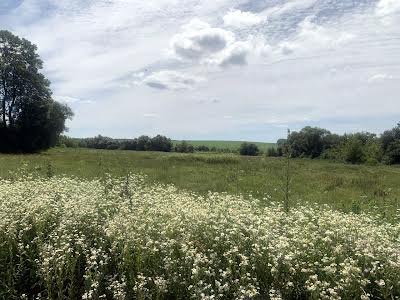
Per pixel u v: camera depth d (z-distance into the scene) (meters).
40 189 10.62
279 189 16.05
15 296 5.64
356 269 5.21
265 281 5.79
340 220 7.55
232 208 8.50
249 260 6.06
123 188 12.26
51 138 61.50
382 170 32.78
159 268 5.93
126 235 6.46
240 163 31.61
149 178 18.77
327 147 77.12
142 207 8.54
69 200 8.87
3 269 6.09
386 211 10.91
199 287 5.26
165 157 35.41
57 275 5.57
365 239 6.45
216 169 25.55
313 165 35.69
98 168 21.47
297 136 78.94
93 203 8.88
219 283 5.21
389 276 5.46
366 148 56.56
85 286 5.54
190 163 30.48
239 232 6.74
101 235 7.05
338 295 5.21
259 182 18.38
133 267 5.97
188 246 6.41
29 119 58.03
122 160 30.12
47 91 61.56
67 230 6.68
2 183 12.48
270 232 6.63
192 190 15.38
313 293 5.17
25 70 58.34
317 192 16.11
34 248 6.46
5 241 6.35
